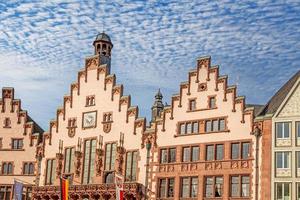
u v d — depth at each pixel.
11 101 87.00
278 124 63.31
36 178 82.62
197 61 70.81
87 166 78.50
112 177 75.44
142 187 71.69
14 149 85.12
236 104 66.69
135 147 74.19
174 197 68.75
